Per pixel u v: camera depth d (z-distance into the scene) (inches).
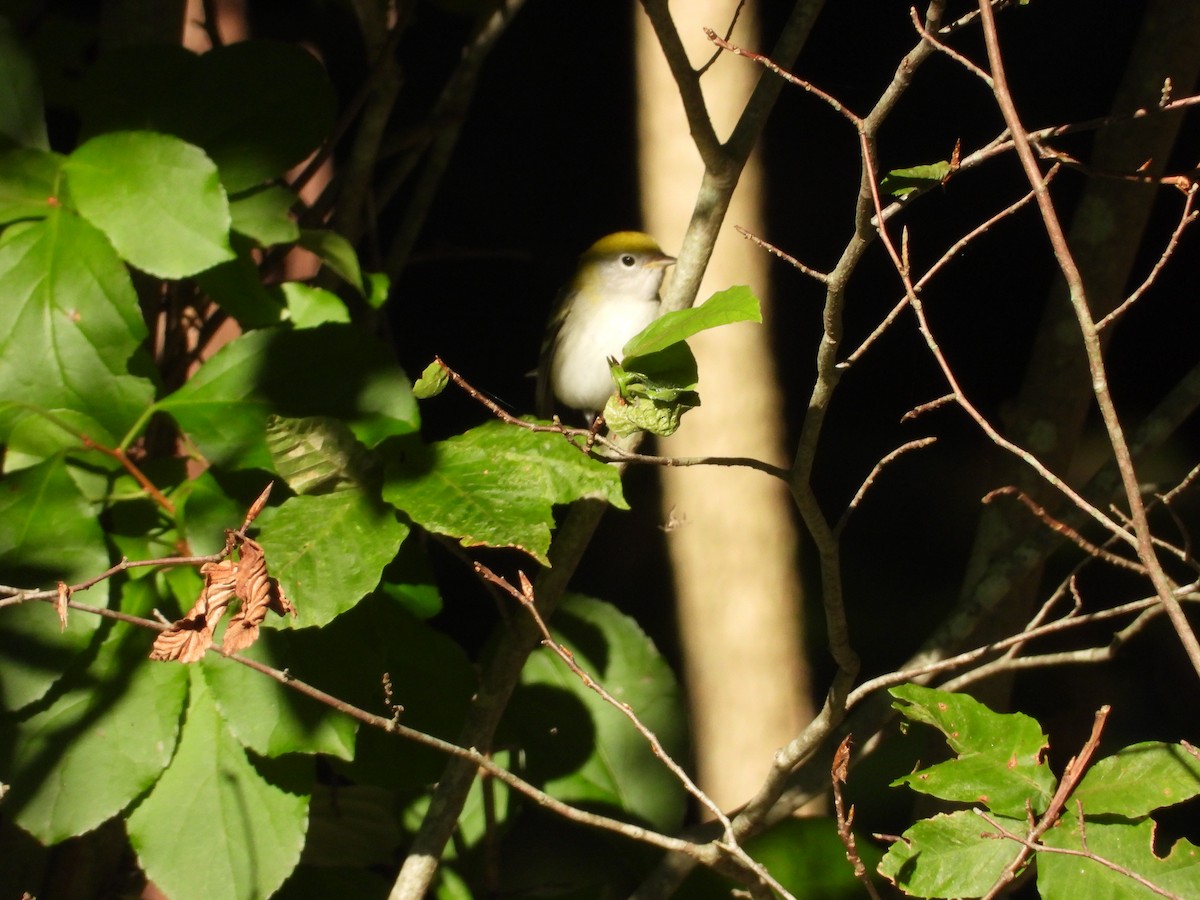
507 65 281.6
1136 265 271.6
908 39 270.8
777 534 267.3
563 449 137.8
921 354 275.1
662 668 210.1
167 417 196.4
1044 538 185.0
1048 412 214.4
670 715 207.6
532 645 175.2
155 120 161.6
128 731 148.7
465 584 282.4
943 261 132.3
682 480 268.5
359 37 272.7
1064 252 116.3
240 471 158.4
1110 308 214.2
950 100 271.1
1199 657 114.3
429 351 291.1
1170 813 263.6
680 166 273.9
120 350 148.6
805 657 267.9
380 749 171.5
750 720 264.5
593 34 275.3
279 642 154.1
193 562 128.3
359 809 211.0
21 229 147.9
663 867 187.8
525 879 254.8
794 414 271.6
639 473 273.1
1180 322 270.4
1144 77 208.1
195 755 154.2
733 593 265.6
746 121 159.6
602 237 286.0
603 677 209.0
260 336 157.5
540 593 173.5
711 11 259.6
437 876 200.7
